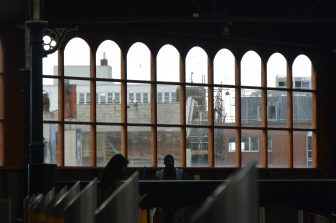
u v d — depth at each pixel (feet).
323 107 81.20
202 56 75.97
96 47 70.54
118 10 68.13
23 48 65.36
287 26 79.00
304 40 79.87
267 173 78.13
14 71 65.26
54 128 68.85
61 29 56.44
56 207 13.16
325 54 81.25
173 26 73.67
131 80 72.28
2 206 63.05
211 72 76.28
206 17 61.11
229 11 74.38
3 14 63.52
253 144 78.28
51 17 62.28
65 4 63.98
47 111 68.64
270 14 75.51
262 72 78.74
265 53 78.84
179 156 74.49
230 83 77.30
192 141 75.20
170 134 74.18
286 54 79.87
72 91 69.67
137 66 72.79
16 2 59.16
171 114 74.28
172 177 55.52
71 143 69.36
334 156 81.10
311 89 80.94
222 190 6.18
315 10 68.69
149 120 73.20
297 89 80.33
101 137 70.85
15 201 63.87
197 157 75.41
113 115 71.46
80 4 64.85
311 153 80.84
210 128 75.97
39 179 44.55
